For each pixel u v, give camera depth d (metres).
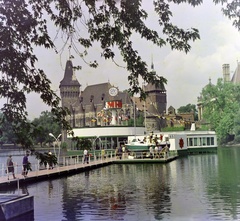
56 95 10.75
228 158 64.19
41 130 10.28
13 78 9.93
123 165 54.91
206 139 86.44
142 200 24.50
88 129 84.94
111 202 24.22
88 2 10.49
